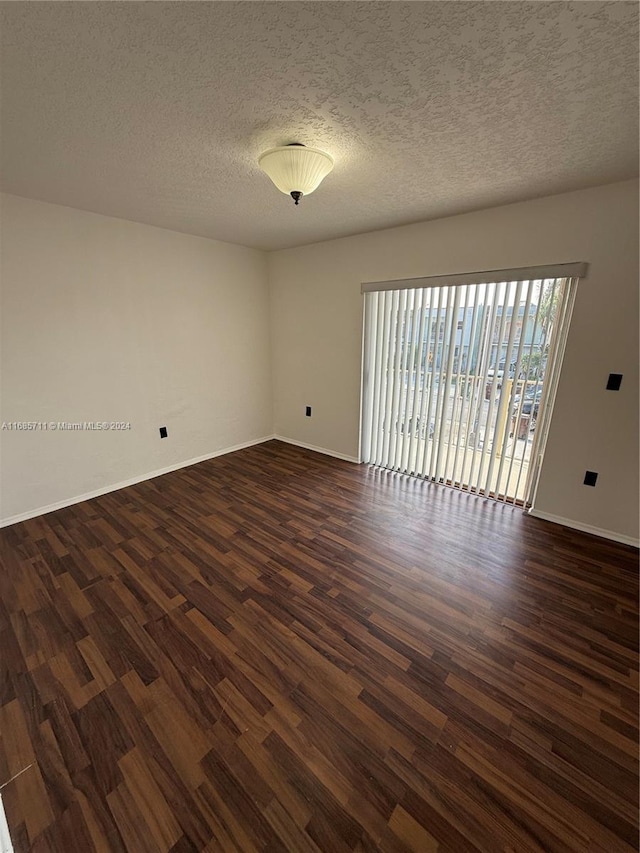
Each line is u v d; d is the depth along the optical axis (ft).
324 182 6.86
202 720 4.42
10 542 8.02
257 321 13.69
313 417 13.70
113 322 9.84
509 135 5.18
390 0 3.01
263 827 3.48
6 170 6.44
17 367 8.38
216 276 12.01
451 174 6.47
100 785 3.79
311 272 12.29
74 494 9.77
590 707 4.55
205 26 3.29
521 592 6.48
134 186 7.15
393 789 3.76
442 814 3.57
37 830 3.47
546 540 8.01
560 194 7.34
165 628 5.74
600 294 7.29
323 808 3.61
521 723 4.37
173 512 9.32
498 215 8.17
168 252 10.63
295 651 5.33
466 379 9.61
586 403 7.81
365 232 10.53
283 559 7.42
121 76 3.96
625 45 3.46
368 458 12.52
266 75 3.96
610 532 8.02
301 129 5.07
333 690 4.77
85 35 3.37
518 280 8.15
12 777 3.87
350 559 7.40
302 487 10.73
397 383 11.07
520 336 8.50
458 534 8.26
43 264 8.38
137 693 4.74
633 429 7.41
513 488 9.50
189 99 4.39
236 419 13.76
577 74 3.89
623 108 4.49
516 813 3.57
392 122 4.87
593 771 3.91
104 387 9.95
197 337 11.90
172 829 3.47
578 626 5.75
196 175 6.62
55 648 5.40
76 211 8.70
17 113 4.65
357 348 11.69
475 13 3.15
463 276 8.88
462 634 5.62
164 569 7.13
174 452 11.99
